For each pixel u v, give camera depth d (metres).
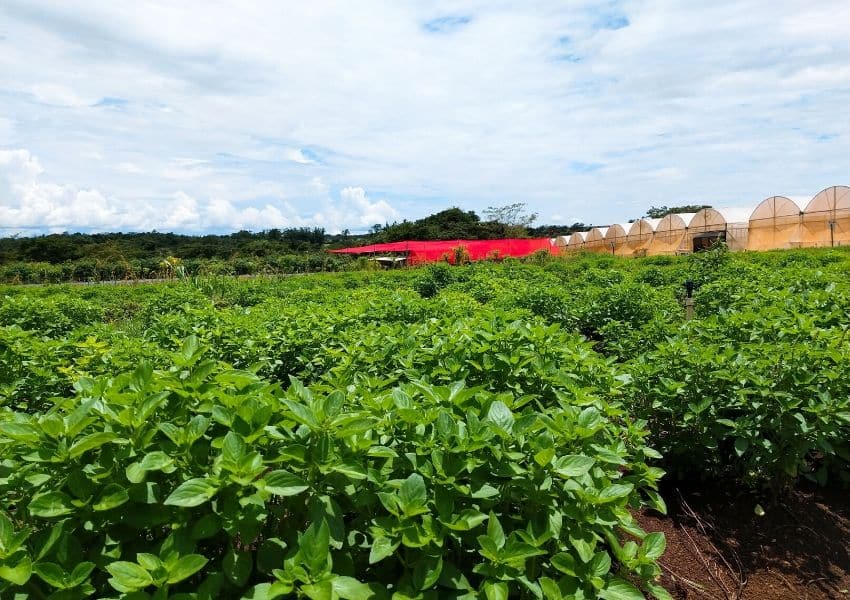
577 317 8.30
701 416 3.87
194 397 2.11
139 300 15.11
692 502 4.04
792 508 3.93
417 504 1.76
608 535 2.22
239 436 1.76
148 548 1.80
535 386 3.12
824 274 8.39
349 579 1.60
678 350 4.19
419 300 7.10
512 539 1.80
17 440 1.81
